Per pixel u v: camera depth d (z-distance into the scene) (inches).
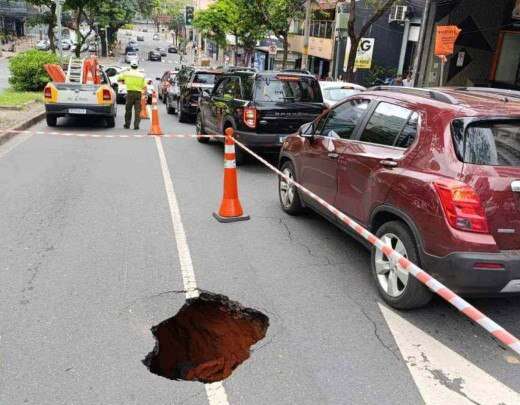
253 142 363.6
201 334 161.9
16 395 124.1
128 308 166.6
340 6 1005.2
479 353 146.9
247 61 1595.7
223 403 123.0
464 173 146.1
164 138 523.5
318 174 229.6
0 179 328.8
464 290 147.4
